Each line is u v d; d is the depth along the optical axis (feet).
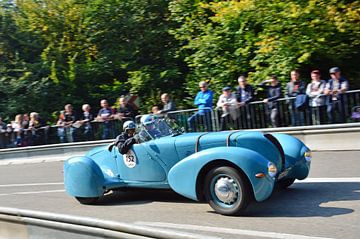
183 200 26.53
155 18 68.18
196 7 57.82
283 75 47.21
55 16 69.46
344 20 46.24
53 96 67.26
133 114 53.93
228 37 53.88
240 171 21.66
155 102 63.77
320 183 27.40
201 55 55.31
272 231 19.48
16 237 20.65
